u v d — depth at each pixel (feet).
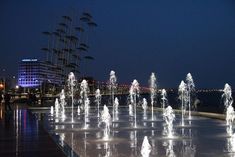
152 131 58.13
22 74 420.77
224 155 36.70
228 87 116.78
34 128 57.31
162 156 36.24
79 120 81.25
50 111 114.73
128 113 111.24
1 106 137.80
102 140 46.93
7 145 39.27
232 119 72.49
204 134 53.42
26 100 211.00
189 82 133.18
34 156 32.94
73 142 45.01
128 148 40.65
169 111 78.43
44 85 302.66
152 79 160.04
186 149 40.22
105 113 64.44
